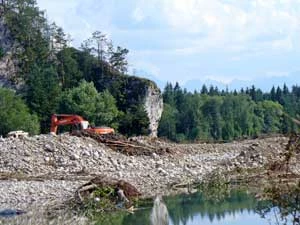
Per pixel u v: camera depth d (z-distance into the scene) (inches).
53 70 4653.1
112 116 4323.3
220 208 1008.9
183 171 1540.4
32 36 5319.9
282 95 7096.5
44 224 681.6
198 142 2765.7
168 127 5895.7
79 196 1019.9
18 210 959.0
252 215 908.6
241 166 1453.0
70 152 1614.2
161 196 1167.6
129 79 4874.5
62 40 5329.7
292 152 449.7
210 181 1261.1
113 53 5191.9
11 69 5132.9
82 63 5191.9
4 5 5423.2
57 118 2395.4
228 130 6259.8
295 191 451.2
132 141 1897.1
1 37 5275.6
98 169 1556.3
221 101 6432.1
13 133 1820.9
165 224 893.2
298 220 449.4
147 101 4758.9
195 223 887.1
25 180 1360.7
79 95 4345.5
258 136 2881.4
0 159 1546.5
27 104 4544.8
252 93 7303.2
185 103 6343.5
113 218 949.8
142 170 1561.3
